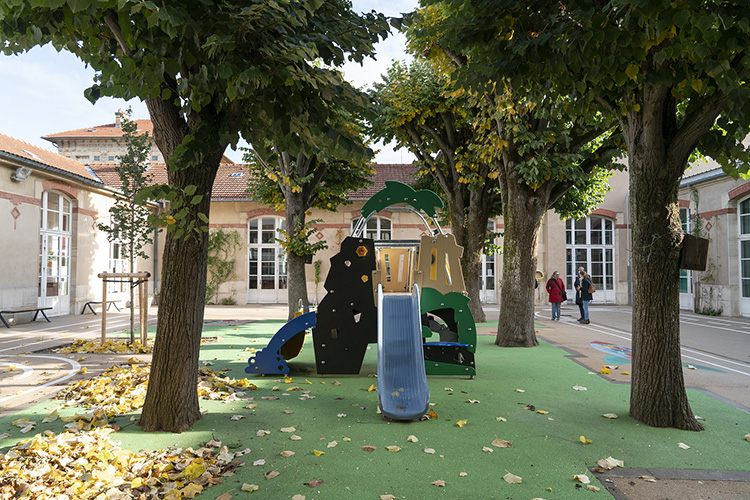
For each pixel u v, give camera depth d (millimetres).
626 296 23094
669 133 4641
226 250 23281
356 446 3969
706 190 18188
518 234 9695
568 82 4352
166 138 4410
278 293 23547
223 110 4277
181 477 3225
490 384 6348
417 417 4645
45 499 2850
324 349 6934
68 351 8625
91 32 3742
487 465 3588
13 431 4211
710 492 3178
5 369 7023
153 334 11188
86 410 4852
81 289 16469
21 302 13547
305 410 5059
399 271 8242
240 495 3043
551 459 3721
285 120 4051
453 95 9664
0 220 12750
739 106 3492
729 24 3189
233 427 4418
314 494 3070
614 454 3840
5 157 12461
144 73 3367
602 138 11172
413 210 8391
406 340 5684
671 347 4621
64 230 15852
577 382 6473
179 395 4352
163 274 4477
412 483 3260
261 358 6867
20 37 3992
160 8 2766
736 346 10141
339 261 6992
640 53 3672
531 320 9773
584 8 3787
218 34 3457
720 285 17469
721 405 5375
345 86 4176
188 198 4391
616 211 23234
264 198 14727
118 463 3406
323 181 14008
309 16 3914
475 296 13961
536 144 8867
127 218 15469
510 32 4590
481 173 12734
